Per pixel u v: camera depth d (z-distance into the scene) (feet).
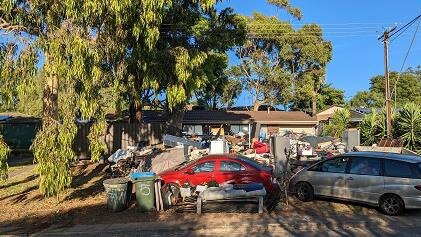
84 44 39.83
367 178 43.86
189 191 46.96
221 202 43.32
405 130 87.81
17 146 116.78
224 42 86.48
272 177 48.67
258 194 42.91
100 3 39.78
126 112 123.75
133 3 42.60
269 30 179.52
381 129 96.43
